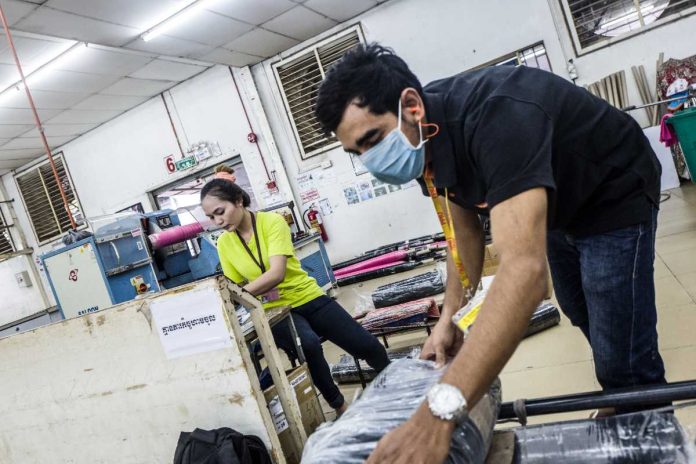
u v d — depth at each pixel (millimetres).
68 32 4176
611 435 831
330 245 6203
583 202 984
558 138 881
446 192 987
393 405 849
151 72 5609
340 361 2834
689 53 4629
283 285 2111
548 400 997
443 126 851
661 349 2025
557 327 2568
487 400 906
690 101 3592
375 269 5109
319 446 806
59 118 6152
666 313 2330
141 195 6953
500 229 709
